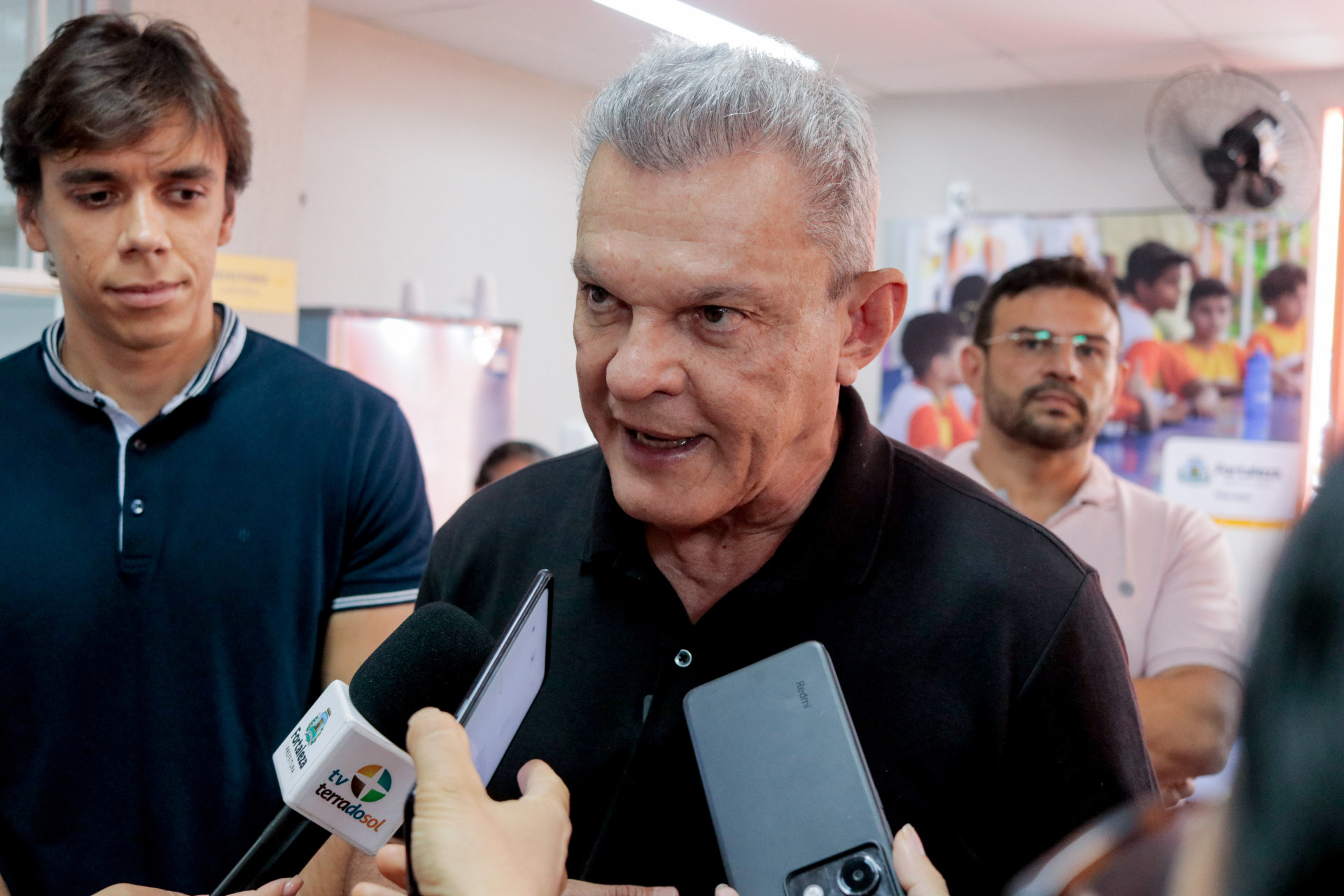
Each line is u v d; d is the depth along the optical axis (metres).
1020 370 2.19
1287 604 0.24
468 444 4.25
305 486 1.34
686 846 0.88
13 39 2.17
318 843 0.86
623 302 0.78
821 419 0.84
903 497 0.95
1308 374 4.67
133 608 1.26
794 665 0.81
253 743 1.29
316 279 4.41
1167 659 2.02
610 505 0.95
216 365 1.35
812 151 0.76
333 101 4.42
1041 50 4.62
